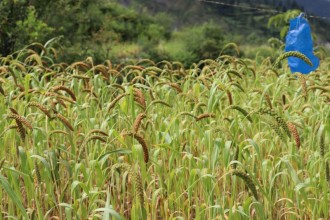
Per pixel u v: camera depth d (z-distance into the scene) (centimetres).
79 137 700
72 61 1955
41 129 567
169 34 3941
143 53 2812
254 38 3944
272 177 579
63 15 2020
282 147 670
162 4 4325
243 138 693
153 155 589
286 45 1116
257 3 4244
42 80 805
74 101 647
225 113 760
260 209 493
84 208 507
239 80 1002
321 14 3541
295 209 556
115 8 3794
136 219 479
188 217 535
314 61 1102
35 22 1850
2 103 725
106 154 501
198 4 4425
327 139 658
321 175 536
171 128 663
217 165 616
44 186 605
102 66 835
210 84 850
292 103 704
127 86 789
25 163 511
